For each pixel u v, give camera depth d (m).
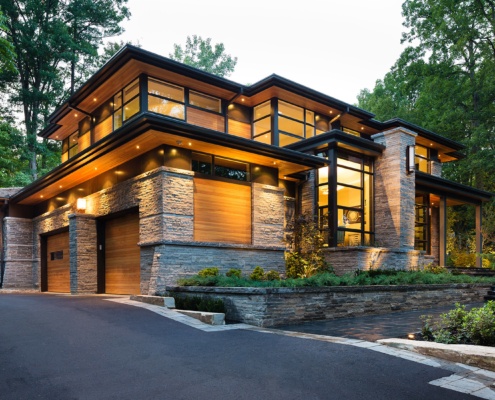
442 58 31.42
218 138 12.76
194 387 4.72
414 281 13.88
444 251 21.67
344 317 10.65
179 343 6.86
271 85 17.25
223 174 14.15
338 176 17.42
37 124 32.97
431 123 30.86
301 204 18.36
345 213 17.53
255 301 9.09
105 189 15.26
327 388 4.73
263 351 6.36
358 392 4.62
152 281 12.10
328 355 6.11
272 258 14.77
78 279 15.10
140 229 13.12
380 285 11.88
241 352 6.29
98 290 15.50
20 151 31.47
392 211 18.08
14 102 32.66
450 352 5.98
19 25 30.00
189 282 11.39
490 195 23.84
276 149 14.12
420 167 23.41
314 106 19.59
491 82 28.58
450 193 22.44
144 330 7.78
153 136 12.11
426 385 4.89
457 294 14.93
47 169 34.06
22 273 20.55
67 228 17.95
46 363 5.57
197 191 13.23
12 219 20.66
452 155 25.66
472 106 31.34
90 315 9.15
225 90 17.48
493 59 30.08
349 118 21.14
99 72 15.81
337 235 16.77
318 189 17.95
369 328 8.76
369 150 18.05
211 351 6.35
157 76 15.92
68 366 5.46
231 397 4.43
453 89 29.80
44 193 18.97
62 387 4.67
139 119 11.27
